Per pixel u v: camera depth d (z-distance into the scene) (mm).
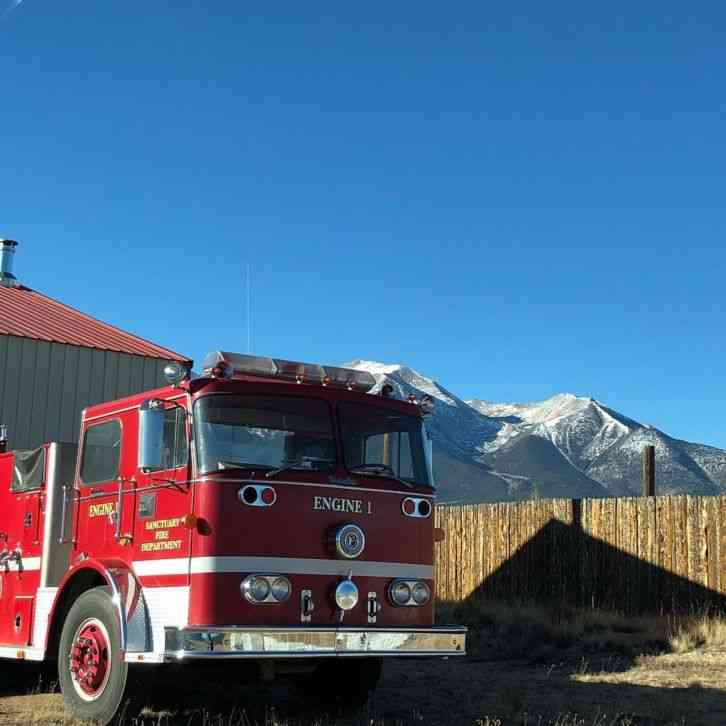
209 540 7809
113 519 8836
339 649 7945
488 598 20031
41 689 10664
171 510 8148
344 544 8242
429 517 8930
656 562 17000
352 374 9008
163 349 20156
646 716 9344
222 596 7730
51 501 9656
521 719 9188
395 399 9070
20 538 10055
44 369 18062
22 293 22141
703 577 16188
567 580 18578
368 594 8336
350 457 8586
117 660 8070
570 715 9375
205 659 7473
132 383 19062
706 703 10055
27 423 17703
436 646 8438
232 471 7977
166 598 7992
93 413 9430
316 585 8109
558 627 15453
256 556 7906
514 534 19984
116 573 8445
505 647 14758
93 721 8164
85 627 8523
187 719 8875
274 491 8086
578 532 18547
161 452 8070
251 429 8234
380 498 8609
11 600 10000
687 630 14672
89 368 18578
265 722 8711
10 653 9633
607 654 13922
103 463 9156
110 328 20797
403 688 11211
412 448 9078
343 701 9633
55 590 9227
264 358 8633
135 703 8102
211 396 8172
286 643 7734
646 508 17359
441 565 21812
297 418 8469
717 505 16172
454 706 9977
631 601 17281
